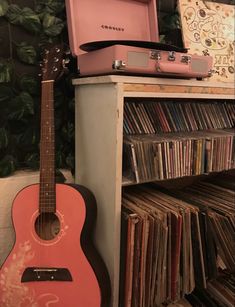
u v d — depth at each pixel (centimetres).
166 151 105
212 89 114
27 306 101
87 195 104
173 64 98
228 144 119
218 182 153
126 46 90
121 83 93
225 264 119
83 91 111
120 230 103
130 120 114
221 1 151
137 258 102
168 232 107
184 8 124
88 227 103
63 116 123
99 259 107
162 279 109
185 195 133
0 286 101
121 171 99
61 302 100
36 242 101
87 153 114
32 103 112
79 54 109
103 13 114
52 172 102
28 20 108
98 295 100
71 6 106
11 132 116
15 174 115
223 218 115
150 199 121
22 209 102
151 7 122
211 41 128
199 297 134
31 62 111
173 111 125
